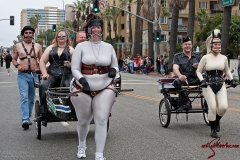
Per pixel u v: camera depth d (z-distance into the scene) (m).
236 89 20.98
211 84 8.20
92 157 6.69
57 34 8.30
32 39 9.27
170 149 7.25
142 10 46.38
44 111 7.92
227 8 28.30
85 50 5.84
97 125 5.79
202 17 63.53
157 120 10.58
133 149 7.28
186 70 9.21
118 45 68.25
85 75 5.83
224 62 8.27
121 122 10.24
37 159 6.63
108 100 5.80
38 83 8.38
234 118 10.70
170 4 37.50
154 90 19.66
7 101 14.89
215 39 8.26
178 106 9.34
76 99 5.88
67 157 6.72
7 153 7.04
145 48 66.19
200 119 10.74
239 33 41.91
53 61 8.20
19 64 9.09
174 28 37.66
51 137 8.42
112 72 5.75
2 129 9.31
